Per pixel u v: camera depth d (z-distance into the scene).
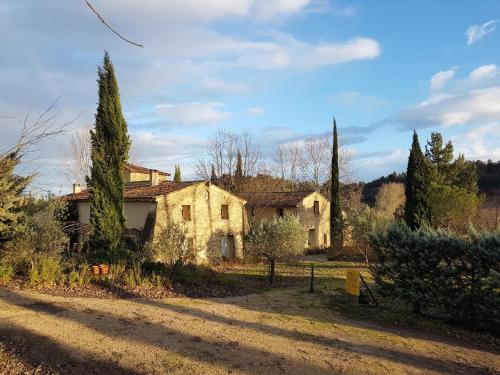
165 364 7.23
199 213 28.95
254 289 16.95
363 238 25.77
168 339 8.62
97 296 12.37
